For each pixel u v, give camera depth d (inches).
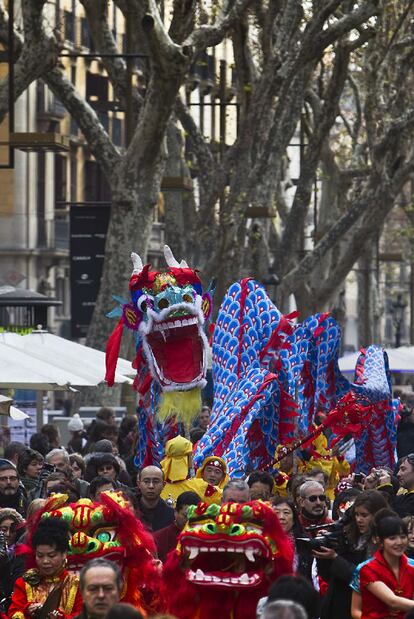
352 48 1823.3
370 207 1973.4
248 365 871.7
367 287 2790.4
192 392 853.8
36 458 805.9
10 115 1254.3
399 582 508.4
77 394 1534.2
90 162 3125.0
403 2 1920.5
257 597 498.0
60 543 509.0
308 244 3676.2
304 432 925.2
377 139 1950.1
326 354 930.7
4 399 948.0
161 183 1541.6
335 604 522.3
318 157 1958.7
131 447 1074.7
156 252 3314.5
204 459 760.3
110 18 2987.2
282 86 1688.0
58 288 3002.0
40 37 1346.0
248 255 2064.5
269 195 1791.3
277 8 1617.9
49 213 2906.0
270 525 496.1
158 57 1309.1
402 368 1617.9
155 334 844.6
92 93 3006.9
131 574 507.8
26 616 510.0
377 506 536.4
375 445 983.0
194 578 493.4
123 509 509.7
